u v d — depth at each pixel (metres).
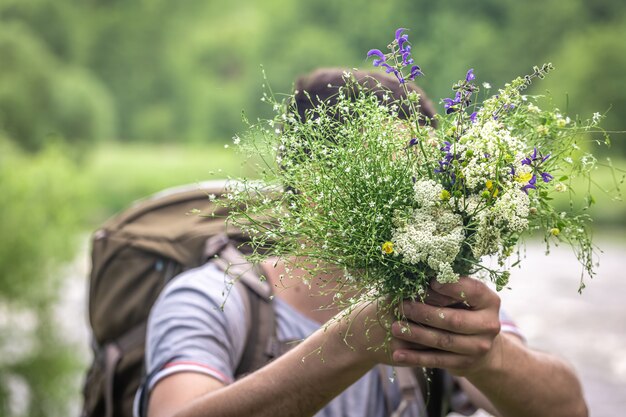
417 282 1.99
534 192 2.02
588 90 67.56
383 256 1.97
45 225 9.73
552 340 15.66
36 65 61.16
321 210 2.06
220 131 102.69
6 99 58.69
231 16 108.81
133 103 104.25
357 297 2.13
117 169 69.75
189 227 3.33
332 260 2.05
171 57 105.38
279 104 2.14
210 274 2.60
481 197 1.98
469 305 2.04
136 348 3.19
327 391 2.18
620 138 47.06
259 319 2.55
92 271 3.35
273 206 2.10
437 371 2.71
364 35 85.81
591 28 76.56
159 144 103.62
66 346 9.63
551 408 2.34
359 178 2.03
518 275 24.67
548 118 2.07
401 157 2.05
